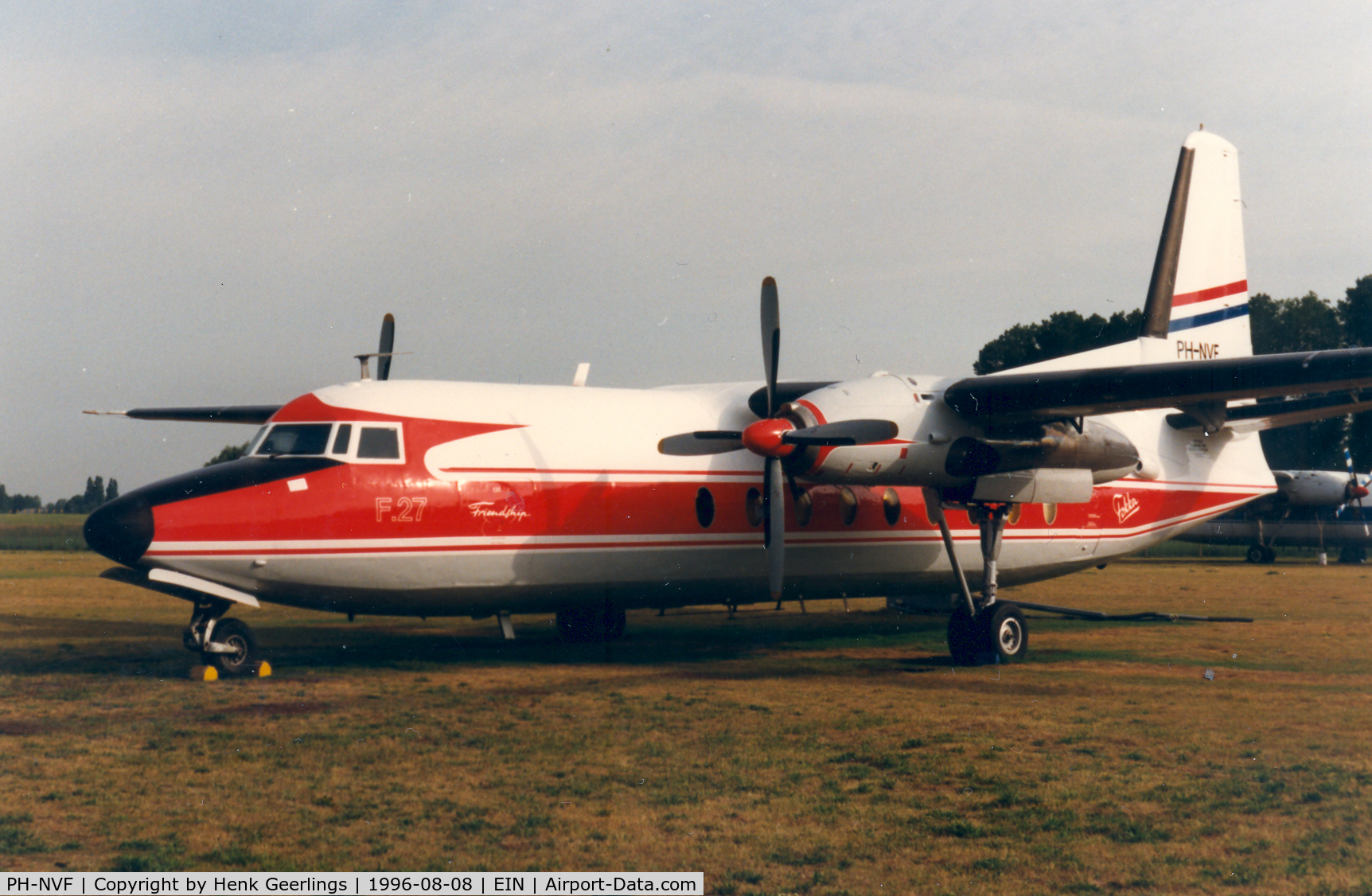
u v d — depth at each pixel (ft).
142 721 29.86
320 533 36.45
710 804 22.30
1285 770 25.21
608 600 43.37
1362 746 27.66
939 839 20.30
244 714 30.94
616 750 26.81
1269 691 36.19
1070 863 19.11
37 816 21.15
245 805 21.93
